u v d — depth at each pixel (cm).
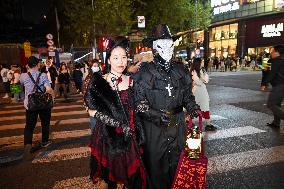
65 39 3519
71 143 624
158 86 289
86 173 458
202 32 4719
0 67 1961
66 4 2600
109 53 291
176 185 282
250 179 416
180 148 296
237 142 585
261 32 3612
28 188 414
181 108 300
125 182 293
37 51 2661
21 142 661
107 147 290
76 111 1009
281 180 411
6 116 991
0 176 460
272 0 3316
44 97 554
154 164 293
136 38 2783
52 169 480
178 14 2853
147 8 2745
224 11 4138
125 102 292
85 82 329
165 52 289
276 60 633
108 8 2484
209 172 442
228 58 3319
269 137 614
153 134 291
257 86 1579
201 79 662
